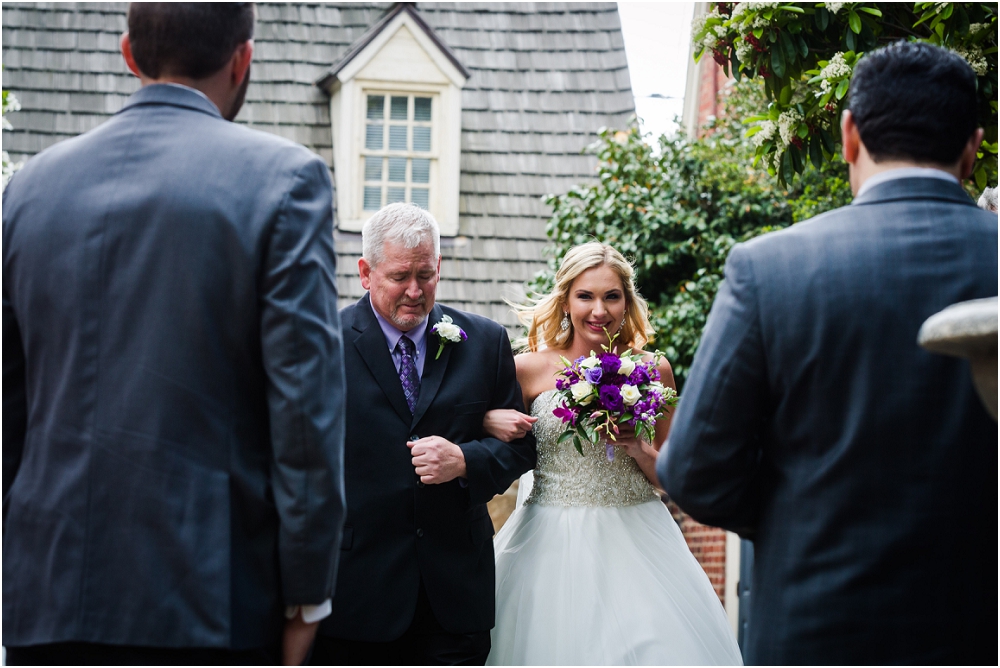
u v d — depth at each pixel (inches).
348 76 328.5
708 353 74.9
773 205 289.6
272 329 73.0
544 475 145.1
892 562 68.4
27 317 75.4
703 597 139.5
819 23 144.4
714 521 76.8
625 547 137.9
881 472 68.9
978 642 68.1
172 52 78.4
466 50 356.8
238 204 74.0
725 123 311.9
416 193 331.9
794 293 71.7
